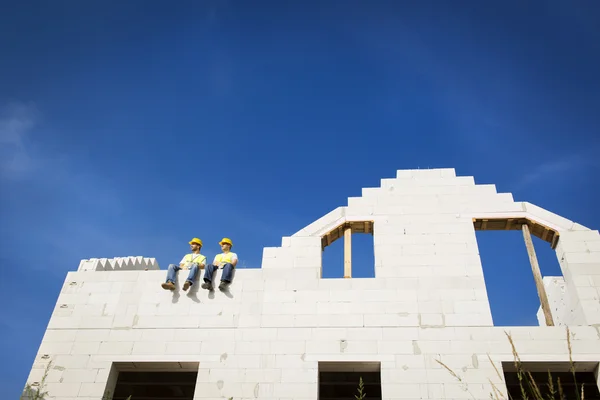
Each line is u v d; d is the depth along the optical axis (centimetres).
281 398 1255
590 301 1333
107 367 1342
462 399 1219
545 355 1258
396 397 1230
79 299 1457
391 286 1400
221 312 1400
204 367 1313
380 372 1292
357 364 1302
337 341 1324
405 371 1265
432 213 1529
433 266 1434
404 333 1322
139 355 1349
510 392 1402
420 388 1239
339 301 1388
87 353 1366
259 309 1395
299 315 1374
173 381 1452
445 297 1372
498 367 1253
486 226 1541
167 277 1448
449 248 1462
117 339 1381
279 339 1341
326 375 1413
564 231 1449
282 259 1485
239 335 1357
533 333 1295
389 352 1296
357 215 1548
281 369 1295
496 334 1302
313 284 1423
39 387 1239
